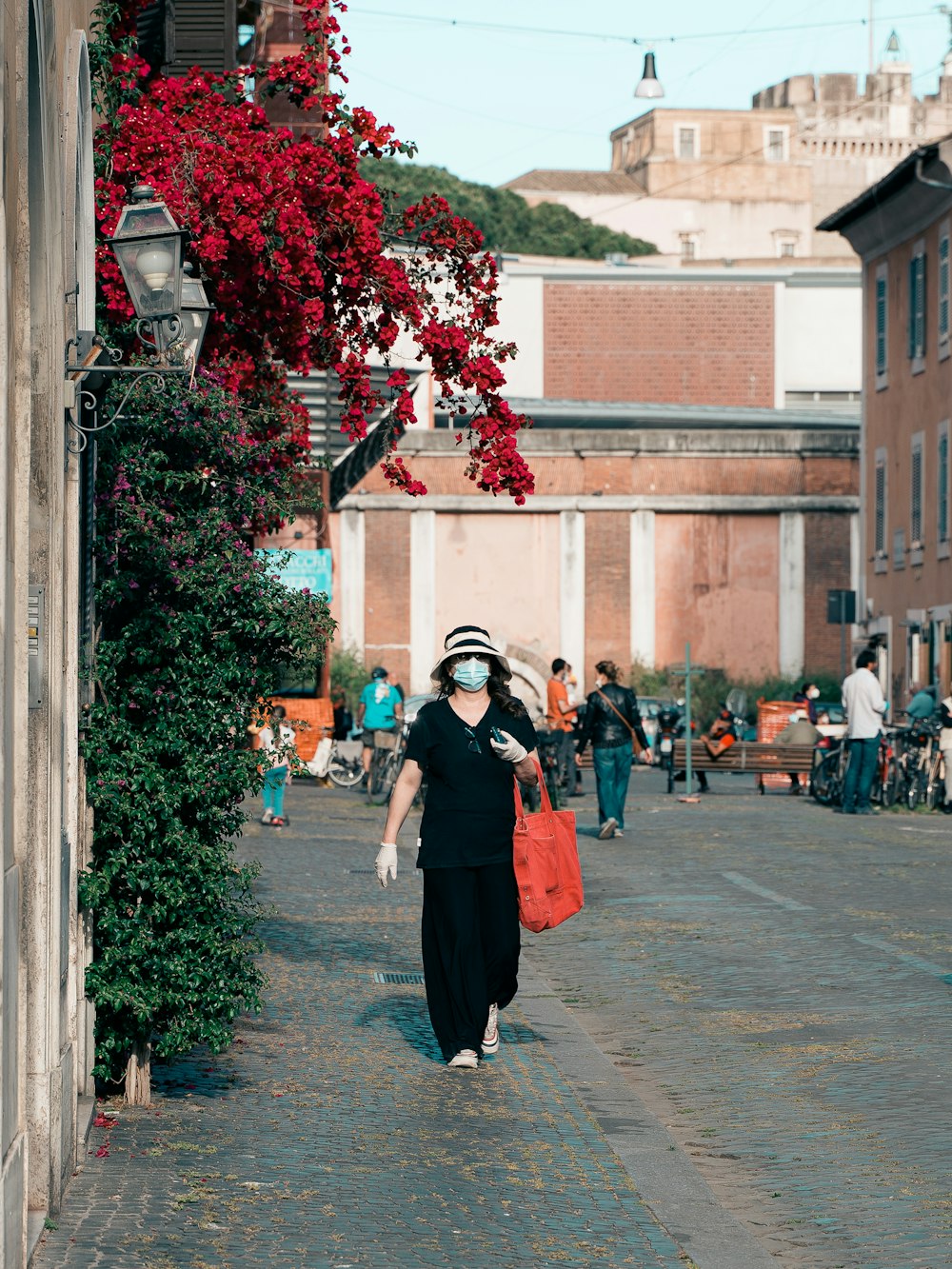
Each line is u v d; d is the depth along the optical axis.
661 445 56.84
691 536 56.88
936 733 27.12
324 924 14.54
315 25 12.25
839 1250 6.70
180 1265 6.00
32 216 6.53
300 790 31.83
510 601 56.47
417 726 9.65
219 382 8.79
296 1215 6.65
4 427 5.46
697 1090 9.38
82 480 7.94
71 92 7.86
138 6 11.29
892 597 45.88
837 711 44.28
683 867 18.94
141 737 8.06
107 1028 8.19
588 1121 8.29
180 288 8.89
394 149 12.02
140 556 8.12
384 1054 9.66
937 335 42.44
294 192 11.48
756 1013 11.30
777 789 33.75
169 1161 7.32
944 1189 7.46
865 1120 8.63
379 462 33.12
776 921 15.02
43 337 6.63
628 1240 6.52
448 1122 8.19
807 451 57.06
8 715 5.63
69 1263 5.95
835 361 75.50
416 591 55.88
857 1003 11.48
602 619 56.66
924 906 15.75
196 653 8.10
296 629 8.20
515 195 96.12
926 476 43.09
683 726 37.00
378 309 12.42
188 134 11.36
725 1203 7.34
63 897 7.00
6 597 5.52
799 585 57.09
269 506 8.52
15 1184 5.60
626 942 14.12
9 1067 5.51
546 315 74.69
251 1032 10.13
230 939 8.35
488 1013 9.70
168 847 8.05
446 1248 6.33
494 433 12.34
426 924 9.57
